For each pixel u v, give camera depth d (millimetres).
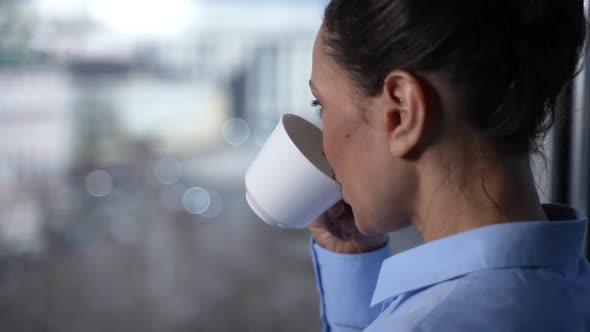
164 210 4805
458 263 421
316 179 661
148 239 4164
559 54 429
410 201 457
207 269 3633
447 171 427
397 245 1710
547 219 476
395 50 413
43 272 3561
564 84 451
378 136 446
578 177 908
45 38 5535
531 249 415
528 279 408
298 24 6215
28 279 3426
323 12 488
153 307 3145
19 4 5305
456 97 411
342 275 711
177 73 6961
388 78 421
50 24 5586
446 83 409
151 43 6887
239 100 6973
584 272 468
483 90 405
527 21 409
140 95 6633
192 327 2947
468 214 430
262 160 694
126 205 4785
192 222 4594
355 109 456
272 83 6328
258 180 695
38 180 4895
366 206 471
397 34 411
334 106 471
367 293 707
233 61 6969
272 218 702
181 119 6629
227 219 4707
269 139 699
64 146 5461
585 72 841
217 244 4113
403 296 453
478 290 402
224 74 6992
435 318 389
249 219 4727
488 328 384
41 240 4031
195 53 7031
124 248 4000
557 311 404
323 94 479
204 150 6492
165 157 6059
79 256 3834
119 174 5406
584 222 463
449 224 437
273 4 6473
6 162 5035
